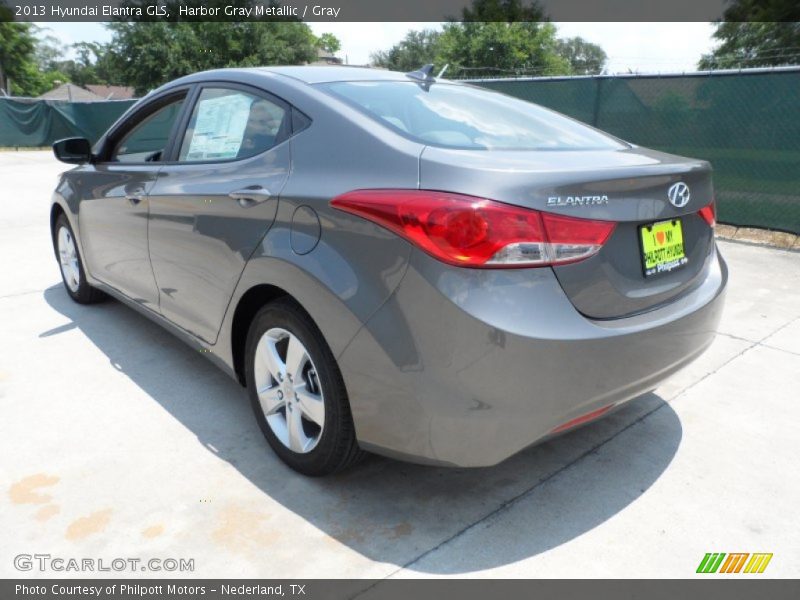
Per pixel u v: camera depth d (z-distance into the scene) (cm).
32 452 267
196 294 288
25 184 1124
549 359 189
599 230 198
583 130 286
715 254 263
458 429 194
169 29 3569
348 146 224
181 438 280
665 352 219
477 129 248
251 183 249
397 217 192
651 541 219
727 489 247
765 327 414
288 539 218
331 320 210
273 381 259
